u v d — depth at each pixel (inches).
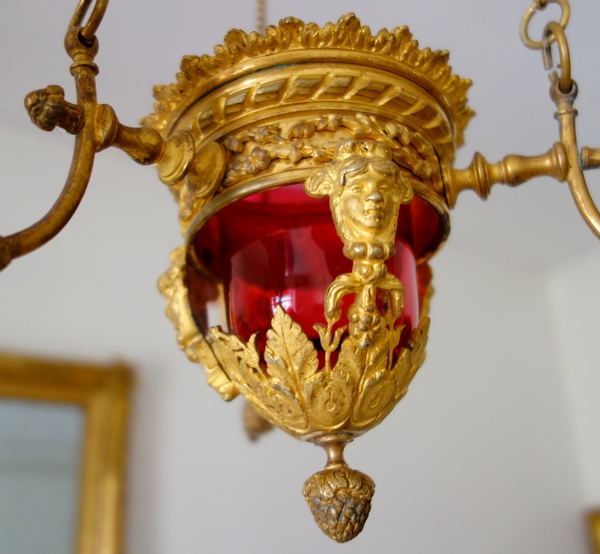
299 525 56.3
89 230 58.0
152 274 59.3
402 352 22.8
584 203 23.1
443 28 46.0
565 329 80.8
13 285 53.1
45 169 57.6
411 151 23.2
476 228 73.0
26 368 50.1
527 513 68.7
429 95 24.8
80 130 20.0
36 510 47.4
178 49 47.2
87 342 54.3
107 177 60.7
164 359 56.8
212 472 54.8
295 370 21.8
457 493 65.6
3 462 47.5
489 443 70.0
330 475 21.4
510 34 46.6
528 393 75.2
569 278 81.7
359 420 22.3
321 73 22.7
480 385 72.4
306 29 22.5
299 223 23.6
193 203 23.6
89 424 51.0
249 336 23.6
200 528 52.6
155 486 52.3
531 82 51.1
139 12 43.7
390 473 63.0
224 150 22.6
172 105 25.2
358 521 21.0
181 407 55.8
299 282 23.1
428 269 28.5
